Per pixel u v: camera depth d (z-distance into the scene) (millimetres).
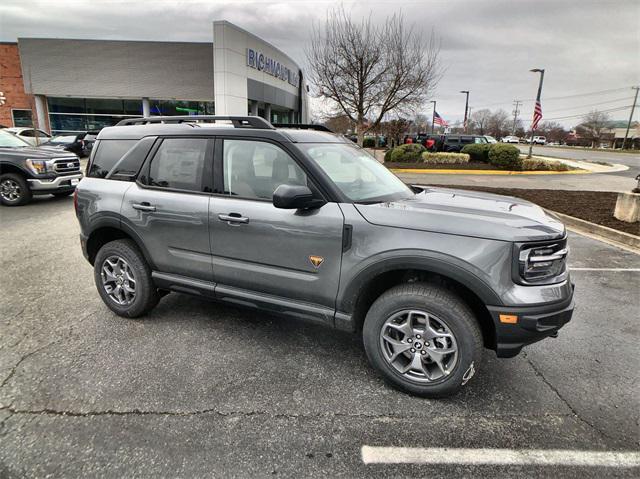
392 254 2633
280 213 2973
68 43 25609
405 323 2719
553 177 17641
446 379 2645
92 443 2309
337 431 2436
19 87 27906
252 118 3305
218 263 3289
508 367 3146
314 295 2965
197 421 2496
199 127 3420
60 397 2693
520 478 2117
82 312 3967
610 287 4832
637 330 3771
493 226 2523
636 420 2564
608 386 2920
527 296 2453
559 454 2275
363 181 3236
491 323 2633
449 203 3035
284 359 3193
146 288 3693
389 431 2439
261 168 3121
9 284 4660
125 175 3725
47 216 8281
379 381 2934
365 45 18469
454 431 2445
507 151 19250
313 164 2957
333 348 3373
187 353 3256
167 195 3445
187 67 26219
